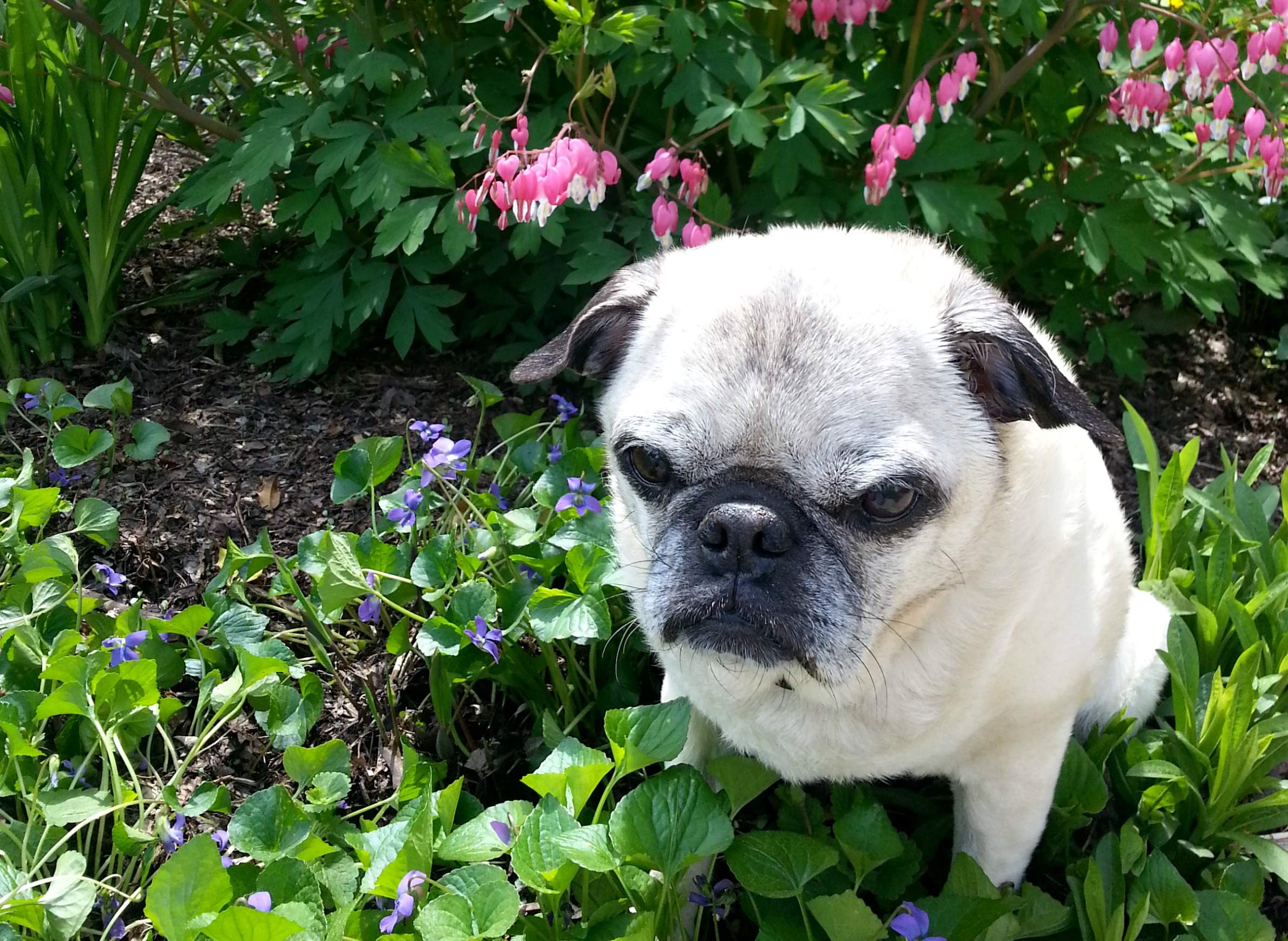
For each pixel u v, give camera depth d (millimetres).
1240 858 497
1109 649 499
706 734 509
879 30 768
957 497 417
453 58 755
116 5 708
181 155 1083
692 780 451
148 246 945
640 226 702
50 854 456
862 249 453
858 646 415
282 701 529
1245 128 660
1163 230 768
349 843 467
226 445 734
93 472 708
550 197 579
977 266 718
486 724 591
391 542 644
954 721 446
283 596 634
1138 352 845
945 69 763
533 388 779
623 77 688
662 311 447
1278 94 734
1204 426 799
